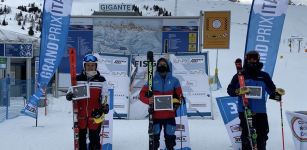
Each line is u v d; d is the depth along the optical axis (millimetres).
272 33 5438
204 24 9430
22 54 10273
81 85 3939
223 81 17828
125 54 8852
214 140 5965
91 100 4074
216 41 9398
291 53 34750
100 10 11859
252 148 3752
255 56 4105
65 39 6785
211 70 24203
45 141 5652
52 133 6422
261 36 5488
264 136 4062
